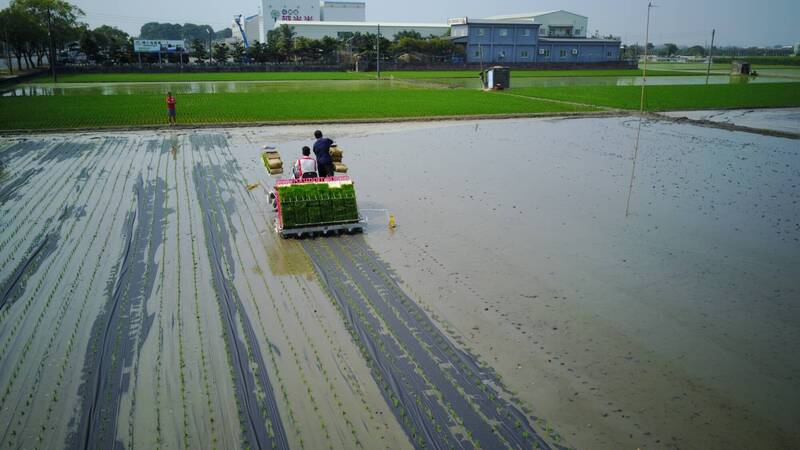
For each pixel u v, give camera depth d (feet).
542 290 32.71
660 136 86.94
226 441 20.38
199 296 31.68
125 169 62.64
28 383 23.75
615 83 211.82
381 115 108.47
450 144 79.66
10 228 43.16
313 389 23.32
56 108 118.83
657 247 39.68
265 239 41.09
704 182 58.08
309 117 105.29
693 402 22.66
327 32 384.68
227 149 74.64
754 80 227.40
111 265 36.09
